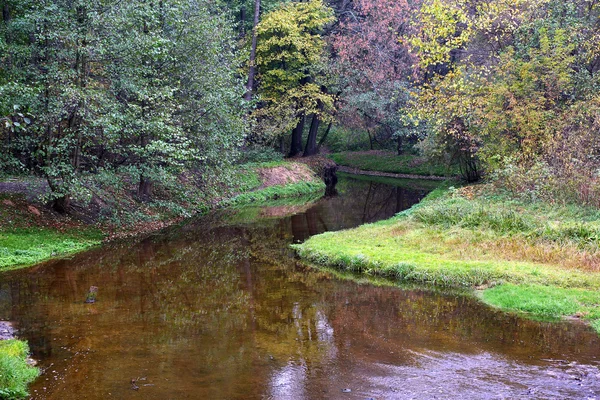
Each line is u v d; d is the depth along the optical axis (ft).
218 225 70.03
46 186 60.80
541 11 75.66
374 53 118.62
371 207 86.79
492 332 29.14
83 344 27.94
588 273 37.37
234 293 38.29
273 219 75.20
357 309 34.12
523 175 58.54
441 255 44.47
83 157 64.18
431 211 54.60
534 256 41.37
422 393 21.97
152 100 53.42
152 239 59.98
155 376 23.91
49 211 58.13
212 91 64.23
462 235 47.57
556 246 41.83
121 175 72.08
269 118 115.75
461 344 27.45
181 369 24.71
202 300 36.47
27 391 22.48
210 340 28.60
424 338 28.48
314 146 133.49
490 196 61.98
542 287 35.24
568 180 53.78
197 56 63.16
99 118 49.29
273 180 105.60
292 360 25.75
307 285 40.42
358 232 56.59
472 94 70.28
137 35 51.88
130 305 35.12
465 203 58.03
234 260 49.62
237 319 32.30
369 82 122.52
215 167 69.46
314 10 113.39
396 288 39.14
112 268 45.83
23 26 50.96
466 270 39.37
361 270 44.32
